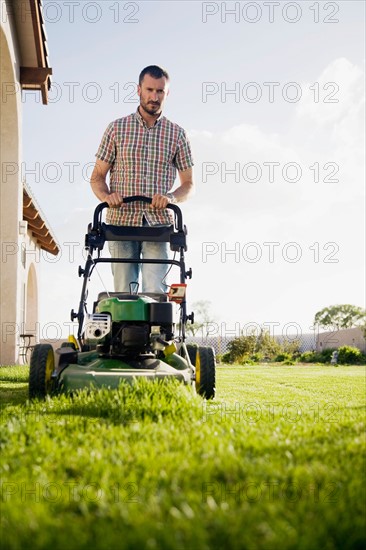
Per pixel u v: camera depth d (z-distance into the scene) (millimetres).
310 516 1558
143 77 5426
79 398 3564
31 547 1377
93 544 1377
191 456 2170
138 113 5555
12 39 9180
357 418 3229
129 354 4395
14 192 9867
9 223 9828
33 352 4516
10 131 9797
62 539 1396
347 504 1645
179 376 4105
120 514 1559
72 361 4418
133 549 1353
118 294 4941
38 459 2189
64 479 1969
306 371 13945
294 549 1366
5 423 2871
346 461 2121
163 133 5590
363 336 29922
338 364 23062
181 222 5082
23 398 4656
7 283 9883
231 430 2703
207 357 4988
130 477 1911
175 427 2836
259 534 1437
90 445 2418
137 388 3539
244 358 23641
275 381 9086
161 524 1474
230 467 1990
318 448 2348
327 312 50094
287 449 2336
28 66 10172
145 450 2279
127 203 5484
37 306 16781
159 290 5270
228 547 1372
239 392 6633
